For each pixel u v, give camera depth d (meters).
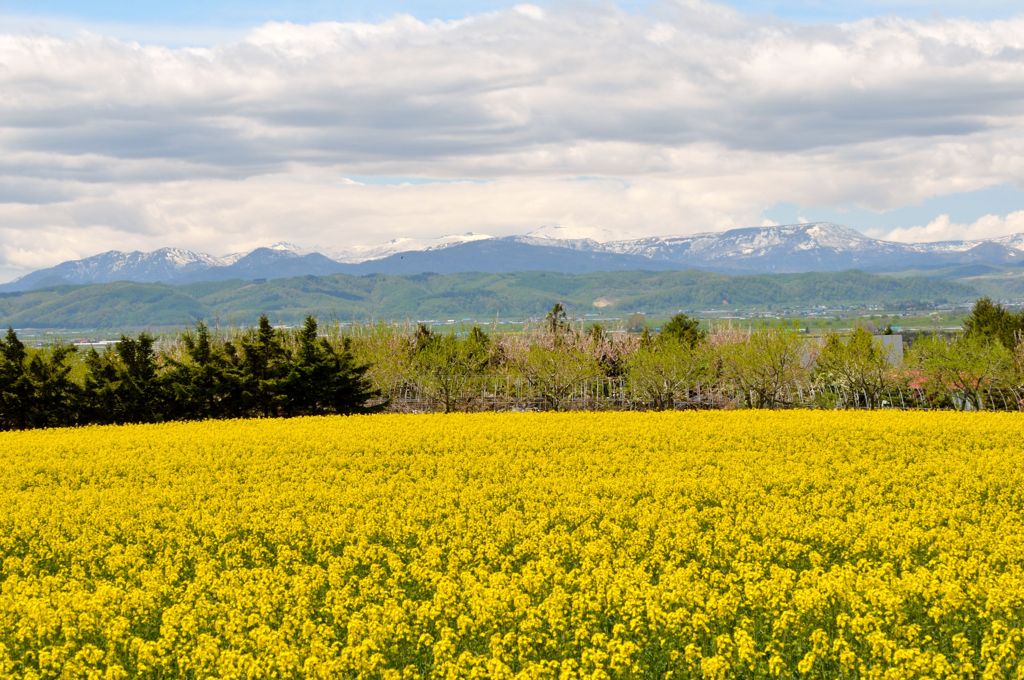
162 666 16.31
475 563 22.50
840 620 16.30
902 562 21.19
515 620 17.95
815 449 38.75
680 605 18.14
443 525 25.72
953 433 42.53
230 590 19.48
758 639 16.97
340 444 41.44
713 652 16.48
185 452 40.84
